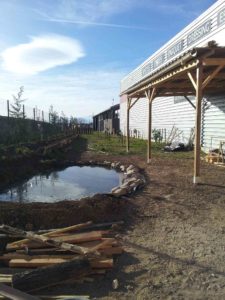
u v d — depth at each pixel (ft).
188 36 56.39
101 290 13.16
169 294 12.66
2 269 14.76
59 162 53.16
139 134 104.58
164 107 77.20
